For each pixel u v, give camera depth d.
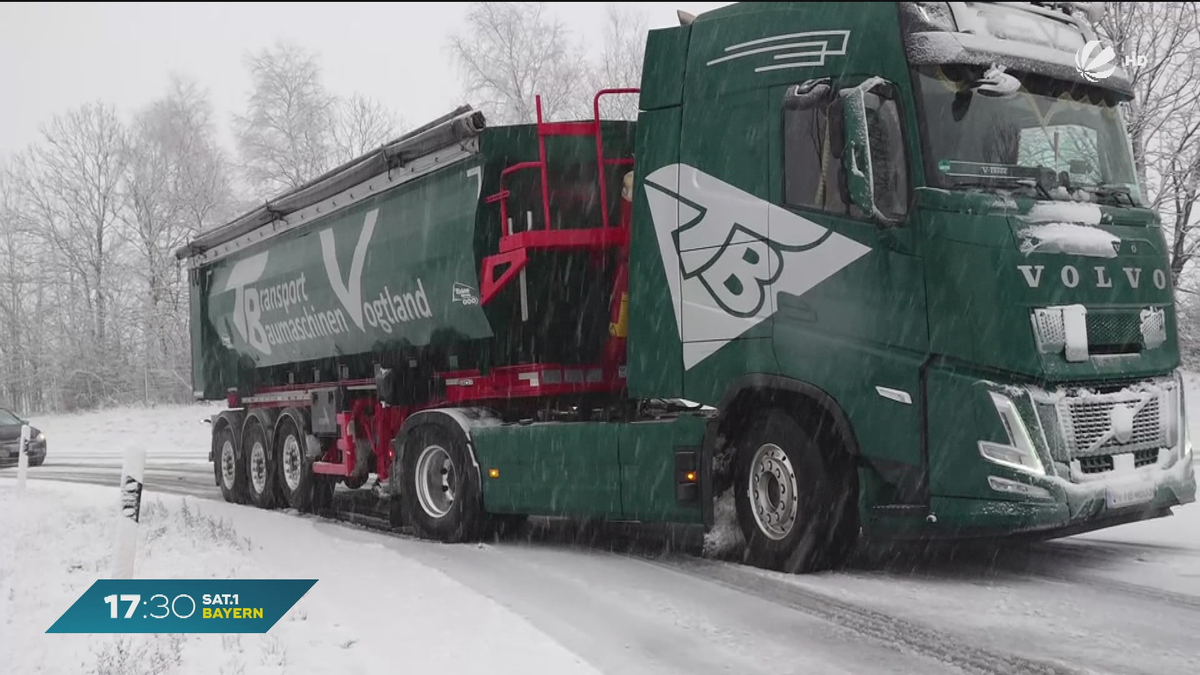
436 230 10.10
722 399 7.68
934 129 6.82
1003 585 6.91
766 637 5.94
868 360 6.94
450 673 5.37
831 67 7.20
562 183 9.49
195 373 17.41
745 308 7.56
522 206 9.48
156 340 44.38
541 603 7.03
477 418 10.06
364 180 11.30
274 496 14.11
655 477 8.19
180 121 45.88
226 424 15.71
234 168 39.28
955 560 7.80
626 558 8.66
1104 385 6.77
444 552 9.42
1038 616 6.09
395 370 11.70
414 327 10.86
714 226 7.77
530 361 9.74
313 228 12.84
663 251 8.12
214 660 5.67
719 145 7.77
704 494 7.80
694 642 5.91
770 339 7.41
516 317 9.55
